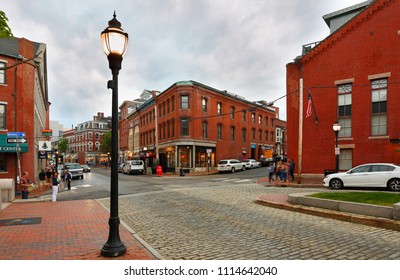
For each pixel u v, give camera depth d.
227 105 41.28
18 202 13.98
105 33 5.26
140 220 8.95
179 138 35.00
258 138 48.66
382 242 6.02
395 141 18.39
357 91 20.16
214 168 38.31
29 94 22.61
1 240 6.59
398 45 18.75
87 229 7.68
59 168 40.12
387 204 7.90
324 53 21.84
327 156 21.25
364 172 14.73
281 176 19.89
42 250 5.77
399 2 18.86
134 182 24.22
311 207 9.42
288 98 23.56
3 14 7.27
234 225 7.87
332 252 5.49
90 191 18.69
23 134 17.78
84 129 84.50
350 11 23.64
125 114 62.34
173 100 36.72
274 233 6.94
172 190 16.70
